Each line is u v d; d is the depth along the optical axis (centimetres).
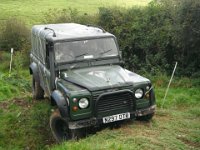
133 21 1789
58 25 1185
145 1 3309
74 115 844
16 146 1000
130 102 877
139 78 921
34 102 1316
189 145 835
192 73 1534
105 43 1015
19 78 1814
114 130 865
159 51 1647
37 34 1159
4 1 3941
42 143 995
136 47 1742
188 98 1249
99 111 855
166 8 1706
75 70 966
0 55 2336
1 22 2777
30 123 1128
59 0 3862
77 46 991
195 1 1405
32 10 3381
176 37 1519
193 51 1507
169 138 835
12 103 1339
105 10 1883
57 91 903
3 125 1139
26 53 2223
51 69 974
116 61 1012
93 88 852
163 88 1420
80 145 780
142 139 805
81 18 2042
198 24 1426
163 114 1059
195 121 1013
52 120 931
